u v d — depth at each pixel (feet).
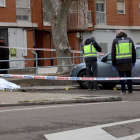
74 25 171.01
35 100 60.29
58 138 35.53
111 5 184.55
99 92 78.13
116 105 56.80
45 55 166.81
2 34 153.48
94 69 80.33
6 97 64.44
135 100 63.93
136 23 190.60
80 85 87.51
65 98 63.00
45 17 159.02
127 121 43.34
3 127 40.32
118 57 70.54
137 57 80.33
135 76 79.46
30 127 40.29
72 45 173.88
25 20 159.22
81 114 48.29
